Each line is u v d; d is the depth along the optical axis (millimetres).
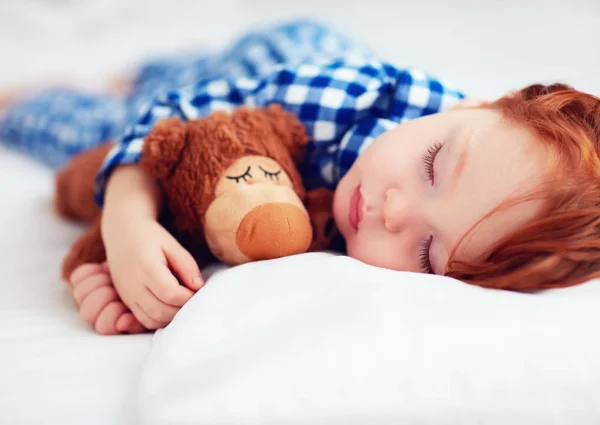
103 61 1836
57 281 748
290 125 758
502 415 433
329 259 562
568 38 1618
